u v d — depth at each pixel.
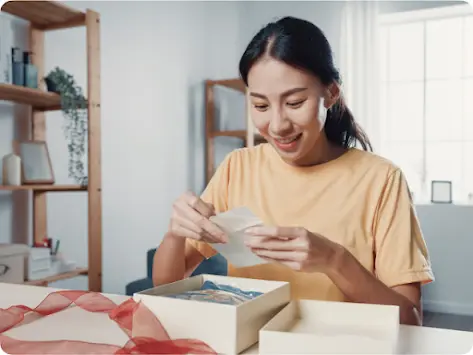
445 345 0.69
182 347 0.64
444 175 3.94
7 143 2.33
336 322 0.75
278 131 0.93
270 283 0.82
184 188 3.72
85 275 2.58
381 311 0.74
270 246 0.79
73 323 0.80
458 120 3.89
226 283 0.85
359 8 3.95
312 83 0.91
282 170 1.16
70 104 2.30
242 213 0.83
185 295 0.78
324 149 1.14
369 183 1.10
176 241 1.07
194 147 3.84
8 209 2.34
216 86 4.12
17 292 1.01
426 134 3.98
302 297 1.07
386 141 4.09
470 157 3.86
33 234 2.41
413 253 1.04
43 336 0.74
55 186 2.28
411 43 4.01
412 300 1.01
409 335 0.73
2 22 2.26
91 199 2.38
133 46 3.16
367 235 1.09
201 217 0.87
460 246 3.52
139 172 3.22
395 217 1.07
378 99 3.93
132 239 3.16
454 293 3.54
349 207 1.09
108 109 2.94
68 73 2.63
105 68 2.92
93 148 2.38
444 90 3.93
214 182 1.26
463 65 3.87
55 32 2.55
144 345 0.64
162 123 3.46
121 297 0.94
